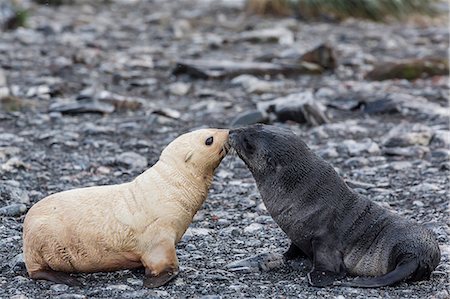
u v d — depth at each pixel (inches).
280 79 1273.4
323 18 1836.9
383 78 1263.5
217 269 558.6
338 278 522.0
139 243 512.7
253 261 558.3
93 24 1755.7
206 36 1651.1
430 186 757.9
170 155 528.1
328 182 540.7
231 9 1971.0
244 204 722.2
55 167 836.0
